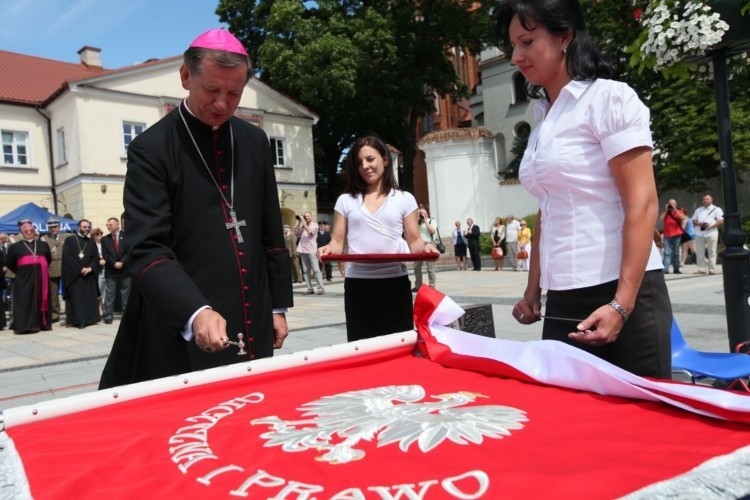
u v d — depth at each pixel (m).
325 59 23.69
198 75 2.21
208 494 1.18
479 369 2.02
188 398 1.90
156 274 2.16
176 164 2.45
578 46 2.03
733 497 1.02
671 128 19.64
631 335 2.00
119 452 1.43
